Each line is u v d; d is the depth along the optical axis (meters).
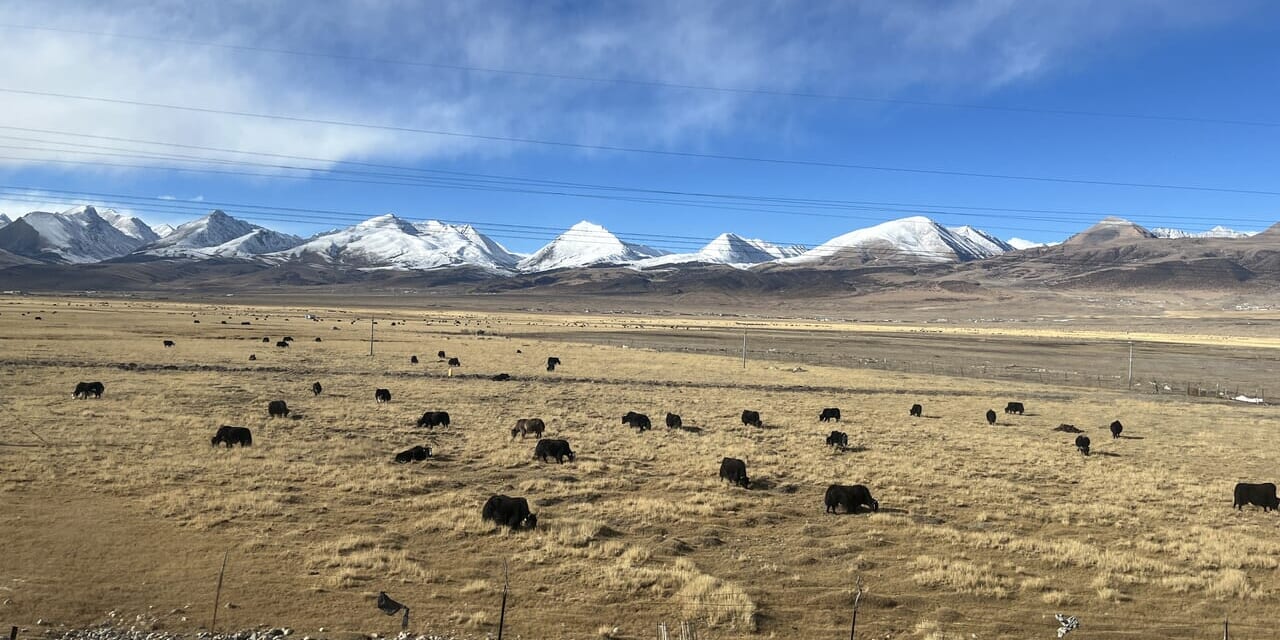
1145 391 82.94
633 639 15.64
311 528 22.06
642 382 74.00
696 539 22.64
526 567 19.69
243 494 25.03
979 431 49.19
